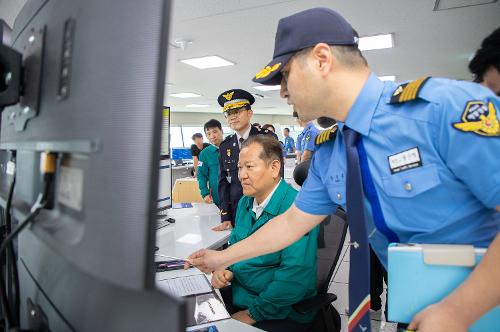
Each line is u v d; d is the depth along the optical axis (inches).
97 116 12.0
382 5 134.2
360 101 29.4
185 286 45.7
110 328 12.8
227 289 59.2
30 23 19.3
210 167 128.5
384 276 89.7
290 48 29.5
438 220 27.4
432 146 26.2
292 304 49.1
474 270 22.0
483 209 26.7
